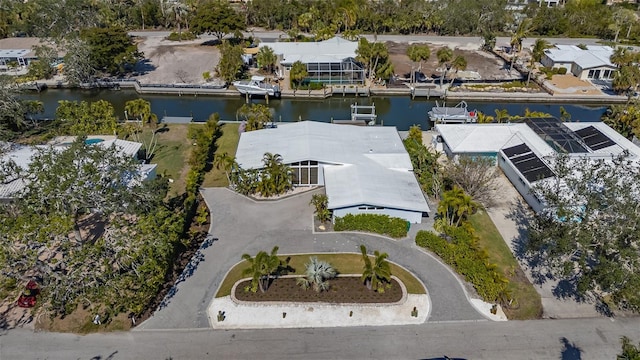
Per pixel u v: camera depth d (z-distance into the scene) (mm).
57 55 87438
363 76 83312
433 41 110438
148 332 33812
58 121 66188
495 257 41344
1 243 31094
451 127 59250
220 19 102000
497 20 115625
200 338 33406
